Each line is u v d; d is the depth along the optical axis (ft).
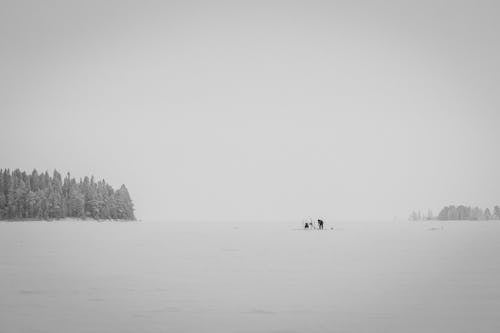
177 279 95.81
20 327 57.47
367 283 90.74
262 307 69.26
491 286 86.38
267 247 185.16
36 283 89.51
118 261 128.98
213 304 71.26
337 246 191.11
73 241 214.48
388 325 58.90
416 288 84.84
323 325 59.21
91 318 62.08
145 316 63.46
